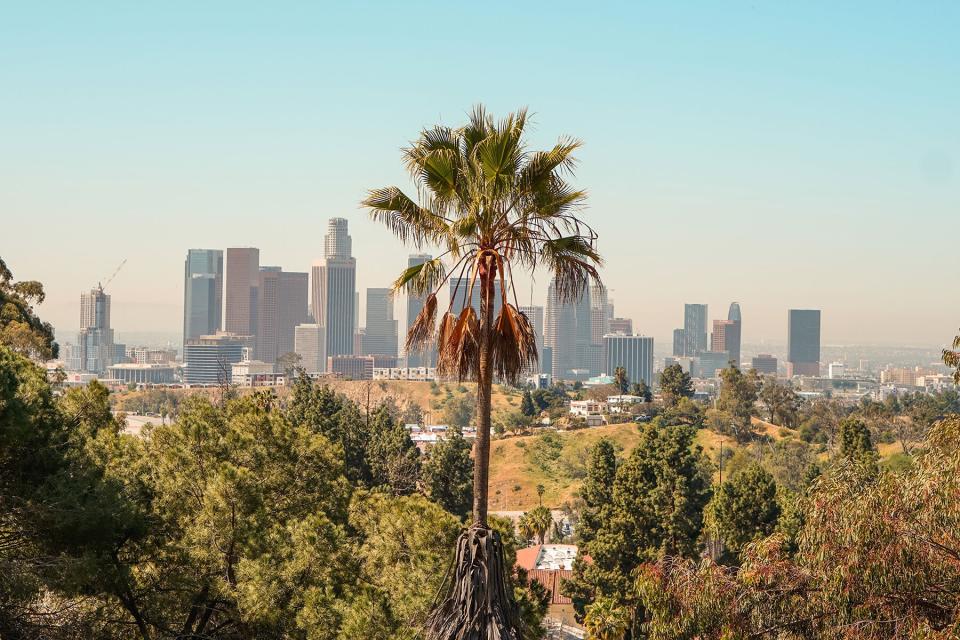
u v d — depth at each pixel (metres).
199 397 31.45
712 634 25.30
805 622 24.56
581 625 82.38
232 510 26.69
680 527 71.19
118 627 27.44
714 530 74.94
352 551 29.52
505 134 16.00
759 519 72.56
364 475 78.12
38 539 23.28
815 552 24.02
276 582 25.73
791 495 73.88
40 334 70.25
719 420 194.38
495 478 193.38
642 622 67.69
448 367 16.53
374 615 25.45
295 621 25.78
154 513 26.80
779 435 198.12
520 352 16.30
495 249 16.45
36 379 25.08
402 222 16.78
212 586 26.42
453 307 16.64
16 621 22.92
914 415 188.25
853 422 80.19
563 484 187.00
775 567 24.86
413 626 25.06
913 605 22.19
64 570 22.28
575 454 195.88
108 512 23.52
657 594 26.33
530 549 110.44
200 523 26.42
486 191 16.22
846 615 23.03
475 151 16.30
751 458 162.12
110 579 24.52
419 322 16.67
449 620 15.70
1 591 21.62
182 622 27.70
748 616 24.86
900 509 22.70
